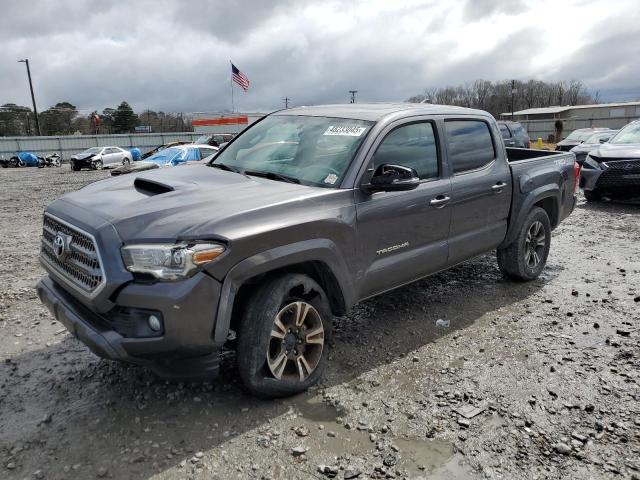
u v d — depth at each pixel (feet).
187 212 10.40
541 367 13.12
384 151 13.46
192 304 9.66
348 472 9.31
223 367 12.85
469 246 16.14
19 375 12.66
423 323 15.83
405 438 10.30
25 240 28.22
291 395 11.71
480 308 17.04
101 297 9.76
